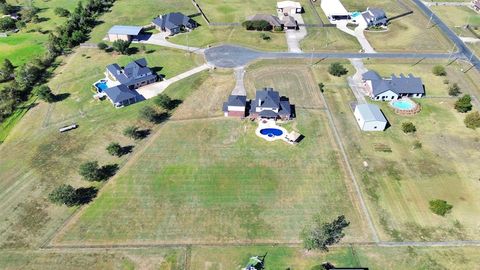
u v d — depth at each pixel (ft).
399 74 431.43
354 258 243.81
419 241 254.27
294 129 349.41
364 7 603.26
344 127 352.28
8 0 618.03
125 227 262.26
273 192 288.51
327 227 251.39
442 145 332.19
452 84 414.21
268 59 458.50
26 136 339.98
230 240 255.09
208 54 467.52
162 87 407.44
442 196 285.64
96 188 290.15
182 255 245.65
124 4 604.08
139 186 292.20
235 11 577.02
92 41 496.64
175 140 336.29
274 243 253.24
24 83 402.93
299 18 559.79
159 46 484.33
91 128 349.20
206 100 387.14
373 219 268.41
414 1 624.59
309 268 238.07
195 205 278.05
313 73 433.07
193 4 598.34
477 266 239.09
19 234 257.34
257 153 322.75
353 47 485.97
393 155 321.73
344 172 305.53
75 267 237.86
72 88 404.57
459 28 536.01
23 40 498.69
